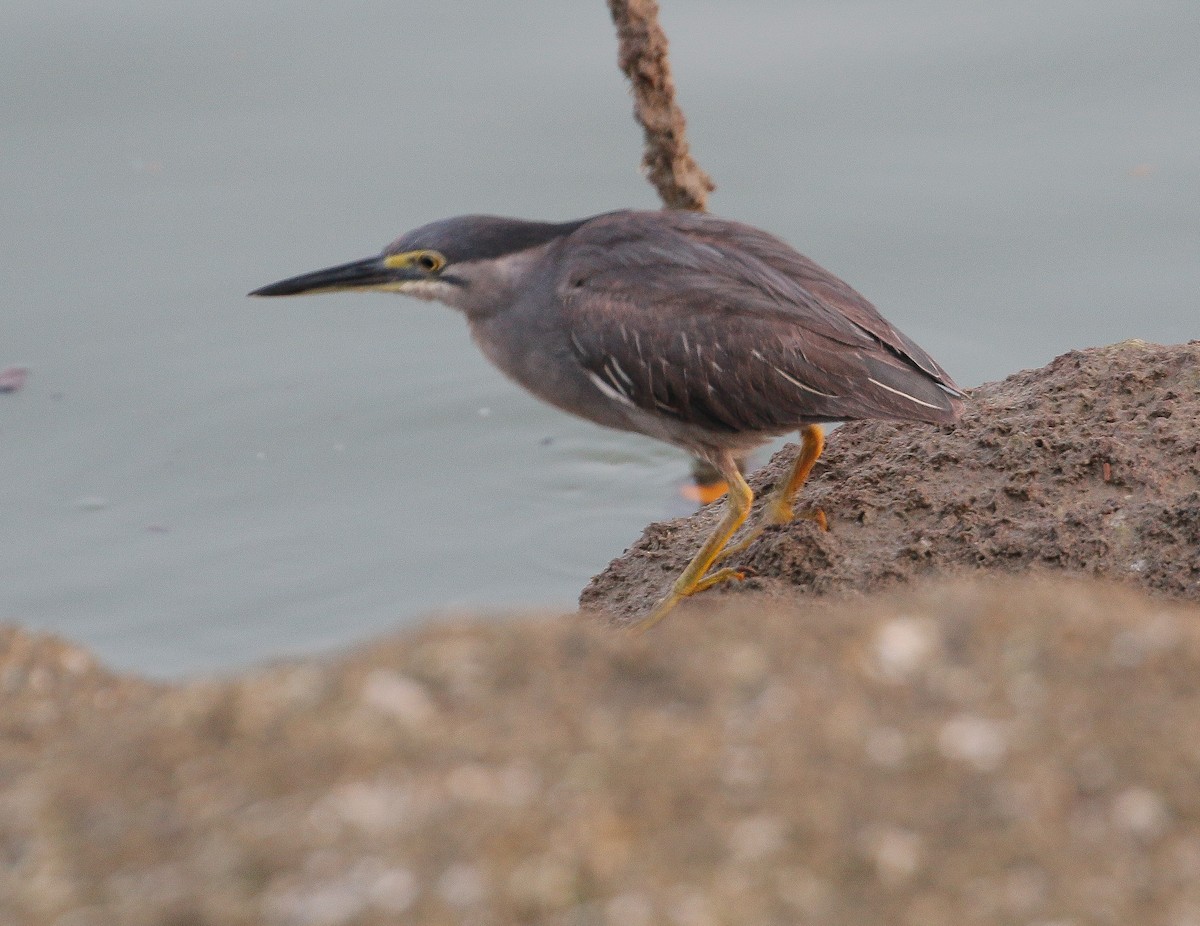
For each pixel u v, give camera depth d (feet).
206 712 23.85
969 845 20.49
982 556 40.22
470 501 57.06
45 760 23.94
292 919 19.80
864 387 42.01
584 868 20.12
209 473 58.70
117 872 20.93
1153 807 20.99
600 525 55.47
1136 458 41.45
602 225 44.42
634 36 55.57
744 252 43.42
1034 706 22.99
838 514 43.21
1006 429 43.83
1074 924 19.45
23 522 56.29
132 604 52.34
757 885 19.95
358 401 62.23
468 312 45.88
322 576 53.47
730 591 42.11
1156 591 37.96
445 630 25.49
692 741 22.30
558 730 22.71
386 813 21.16
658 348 42.45
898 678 23.89
